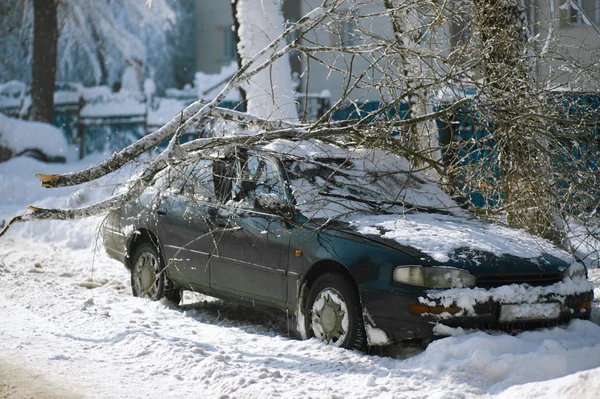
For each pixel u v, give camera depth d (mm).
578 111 8914
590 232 8617
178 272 9148
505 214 9875
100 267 12961
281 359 6820
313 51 8844
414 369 6309
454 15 9125
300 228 7605
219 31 37219
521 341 6523
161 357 6957
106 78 38344
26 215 8352
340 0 8898
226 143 8297
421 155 8883
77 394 6031
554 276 7141
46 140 29500
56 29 33469
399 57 9320
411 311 6648
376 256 6941
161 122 32219
